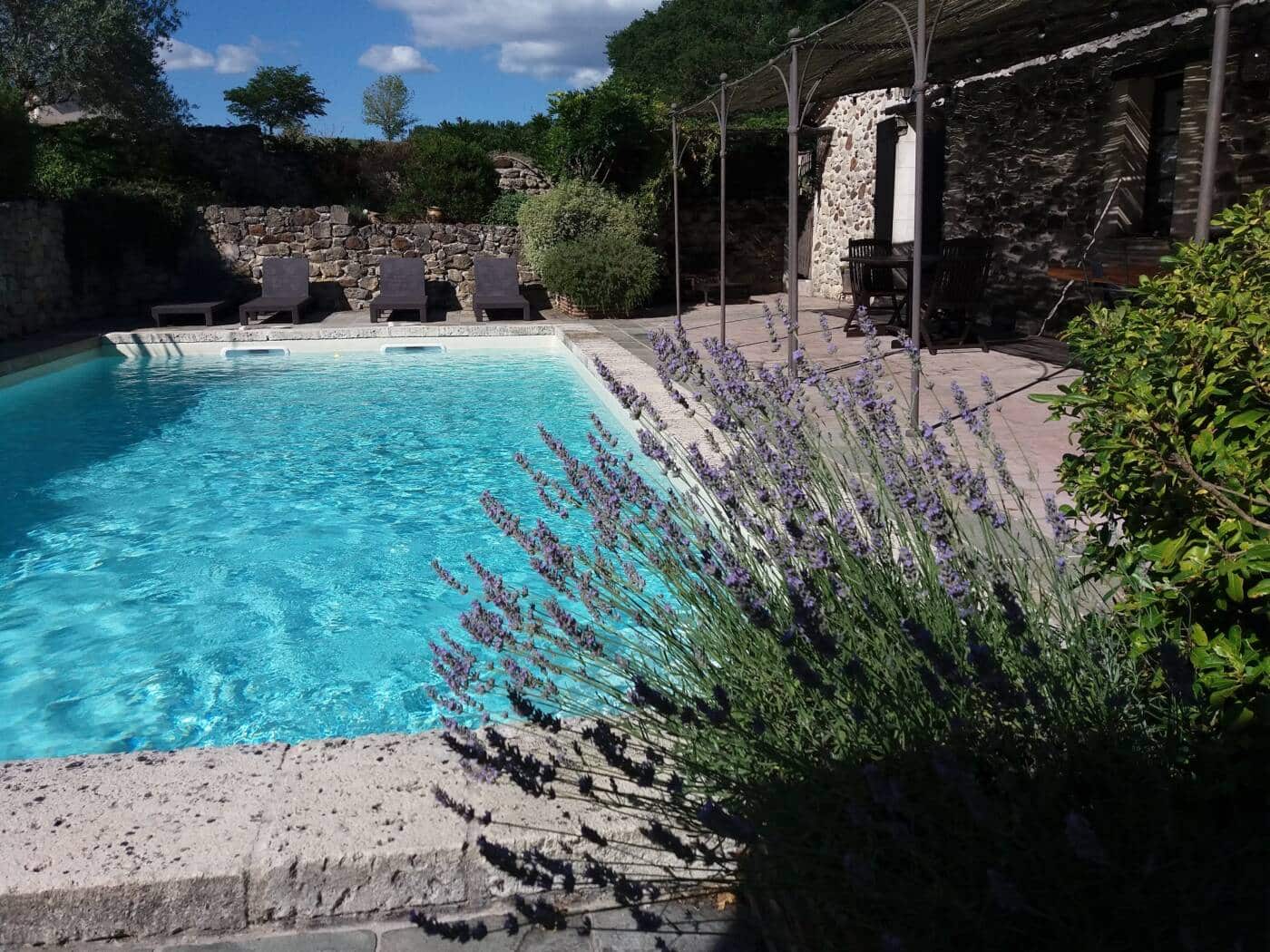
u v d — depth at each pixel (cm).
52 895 184
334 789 214
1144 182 810
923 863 143
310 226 1376
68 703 351
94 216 1284
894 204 1243
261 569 478
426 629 406
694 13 3092
